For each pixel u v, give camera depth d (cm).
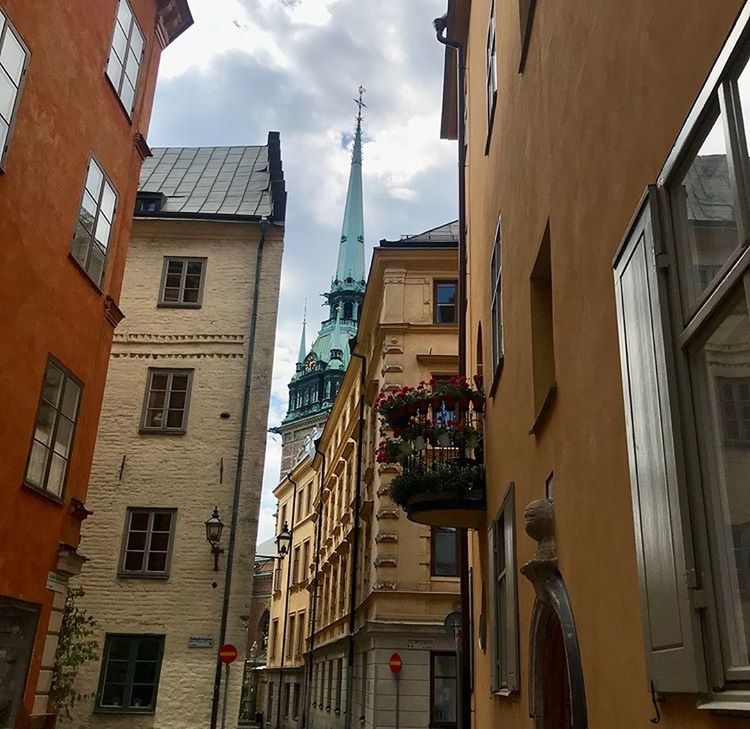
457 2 1420
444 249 2364
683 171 286
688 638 254
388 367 2275
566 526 479
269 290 1930
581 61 455
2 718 951
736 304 240
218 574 1692
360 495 2691
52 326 1055
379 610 2098
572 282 471
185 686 1616
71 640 1373
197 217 1964
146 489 1753
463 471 955
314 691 3653
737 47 235
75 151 1105
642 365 314
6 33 894
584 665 421
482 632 959
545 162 573
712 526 252
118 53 1274
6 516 939
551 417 537
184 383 1853
